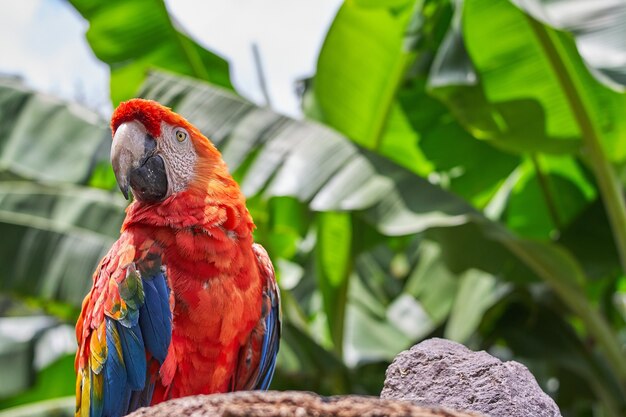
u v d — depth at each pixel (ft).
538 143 26.76
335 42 27.32
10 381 30.25
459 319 31.60
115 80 29.30
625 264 26.50
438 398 12.26
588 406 38.42
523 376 12.39
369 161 24.21
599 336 28.35
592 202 29.86
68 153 27.99
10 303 43.01
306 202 23.15
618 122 25.57
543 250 26.11
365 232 28.68
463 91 26.22
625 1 22.95
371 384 31.14
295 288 35.88
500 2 25.31
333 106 28.68
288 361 28.02
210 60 29.58
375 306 35.83
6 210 28.45
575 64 24.95
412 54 27.35
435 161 31.09
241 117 24.53
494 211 33.99
